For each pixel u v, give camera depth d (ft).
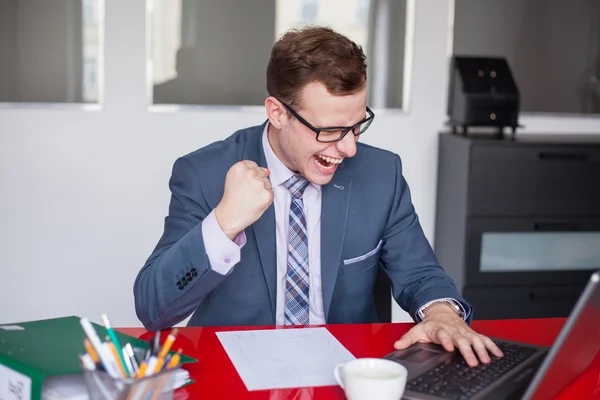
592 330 4.02
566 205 11.00
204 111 11.22
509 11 11.90
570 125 12.28
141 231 11.32
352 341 4.93
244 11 11.27
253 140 5.87
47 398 3.68
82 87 11.00
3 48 10.73
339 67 4.92
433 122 11.86
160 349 3.78
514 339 5.11
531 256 11.03
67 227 11.13
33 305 11.19
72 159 11.01
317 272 5.79
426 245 6.05
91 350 3.65
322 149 5.14
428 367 4.30
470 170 10.68
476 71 11.43
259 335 4.99
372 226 5.89
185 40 11.16
